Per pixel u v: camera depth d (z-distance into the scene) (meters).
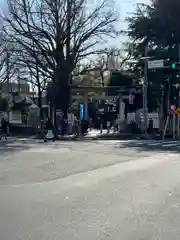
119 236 6.07
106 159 15.86
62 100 38.72
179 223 6.83
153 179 11.15
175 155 17.58
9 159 15.83
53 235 6.12
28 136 36.28
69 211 7.63
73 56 38.56
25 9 36.56
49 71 38.22
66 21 37.78
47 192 9.49
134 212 7.55
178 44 32.84
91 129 48.25
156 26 36.53
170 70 36.19
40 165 14.19
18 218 7.14
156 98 42.38
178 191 9.49
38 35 37.03
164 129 31.19
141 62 38.47
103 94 52.81
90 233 6.22
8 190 9.84
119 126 39.25
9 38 37.44
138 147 21.55
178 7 35.47
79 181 11.00
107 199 8.65
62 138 31.66
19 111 47.97
